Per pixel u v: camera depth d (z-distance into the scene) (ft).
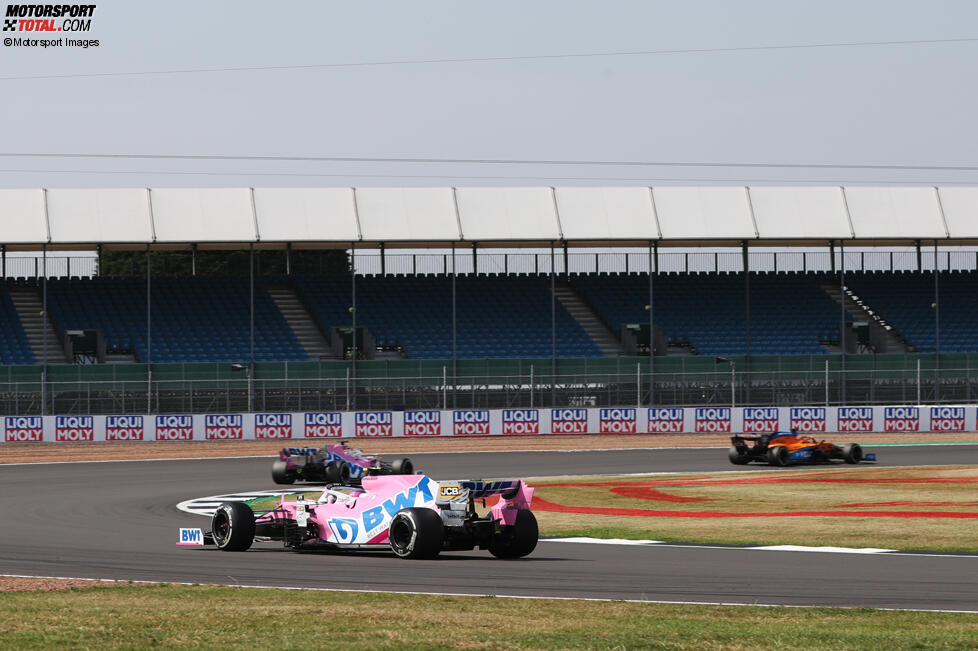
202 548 142.20
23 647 74.08
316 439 364.17
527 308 465.88
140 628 81.25
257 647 74.08
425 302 462.19
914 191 429.38
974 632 80.84
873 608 93.35
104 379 377.09
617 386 403.13
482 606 92.48
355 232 399.65
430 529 127.03
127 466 298.97
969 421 387.34
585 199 416.67
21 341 414.21
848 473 263.49
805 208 423.23
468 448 347.97
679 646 75.20
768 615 88.94
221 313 444.14
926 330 463.42
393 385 391.04
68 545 146.00
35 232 382.01
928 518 173.27
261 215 397.80
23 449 336.49
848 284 488.02
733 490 228.43
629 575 115.14
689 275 491.72
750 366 414.41
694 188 423.64
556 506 204.23
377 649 73.41
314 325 445.78
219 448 343.26
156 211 393.09
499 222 407.85
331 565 122.72
